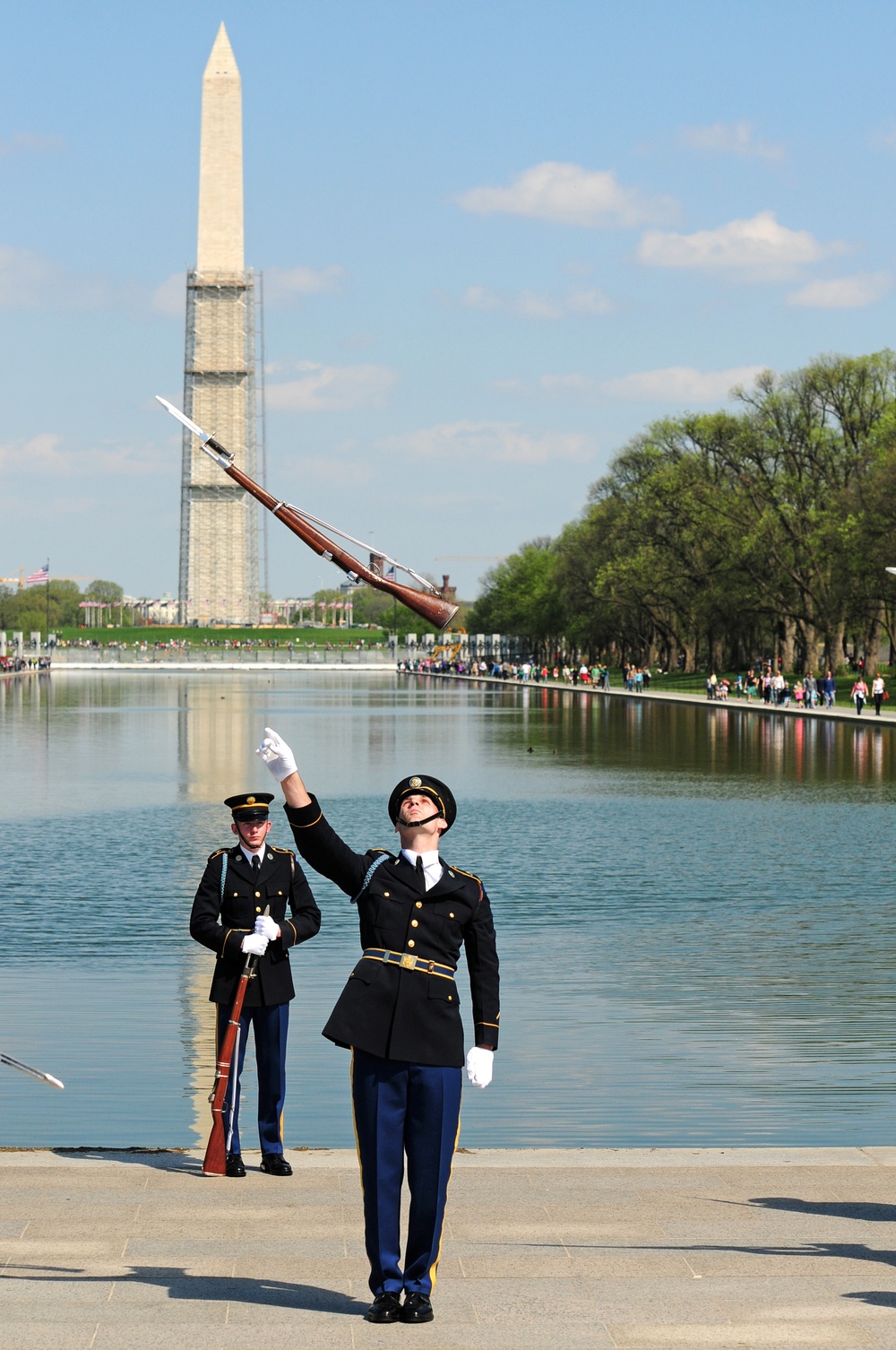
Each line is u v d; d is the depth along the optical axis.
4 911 25.86
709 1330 7.69
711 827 37.75
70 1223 9.38
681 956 21.97
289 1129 13.89
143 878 29.44
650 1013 18.59
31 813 40.78
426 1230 8.06
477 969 8.42
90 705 109.75
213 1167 10.54
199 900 11.58
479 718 93.00
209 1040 17.19
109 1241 9.05
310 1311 7.97
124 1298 8.12
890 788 47.91
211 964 21.52
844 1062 16.28
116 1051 16.64
